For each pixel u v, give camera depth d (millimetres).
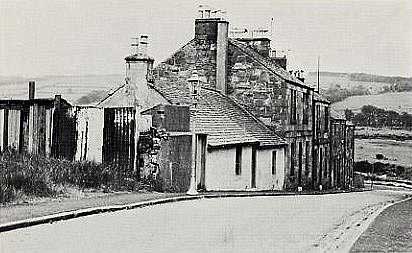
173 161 26938
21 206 17406
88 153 26266
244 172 34750
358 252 13344
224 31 40969
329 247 13805
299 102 44250
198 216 18453
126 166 26250
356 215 21938
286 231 16359
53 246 12164
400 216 22219
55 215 15727
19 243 12391
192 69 41562
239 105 40844
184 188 27594
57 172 22500
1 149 26375
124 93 32125
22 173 19938
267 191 35938
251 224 17406
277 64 47875
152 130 26344
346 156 65438
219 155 31844
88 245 12453
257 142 35906
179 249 12539
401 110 120125
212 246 13164
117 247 12398
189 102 33094
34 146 26281
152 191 25594
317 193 40375
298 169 44094
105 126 26375
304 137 45625
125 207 19172
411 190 65125
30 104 26453
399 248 14211
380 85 129750
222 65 40969
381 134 114375
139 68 32031
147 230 14953
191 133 27797
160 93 31828
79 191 22156
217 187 31672
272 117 40375
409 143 107000
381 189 66188
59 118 26250
